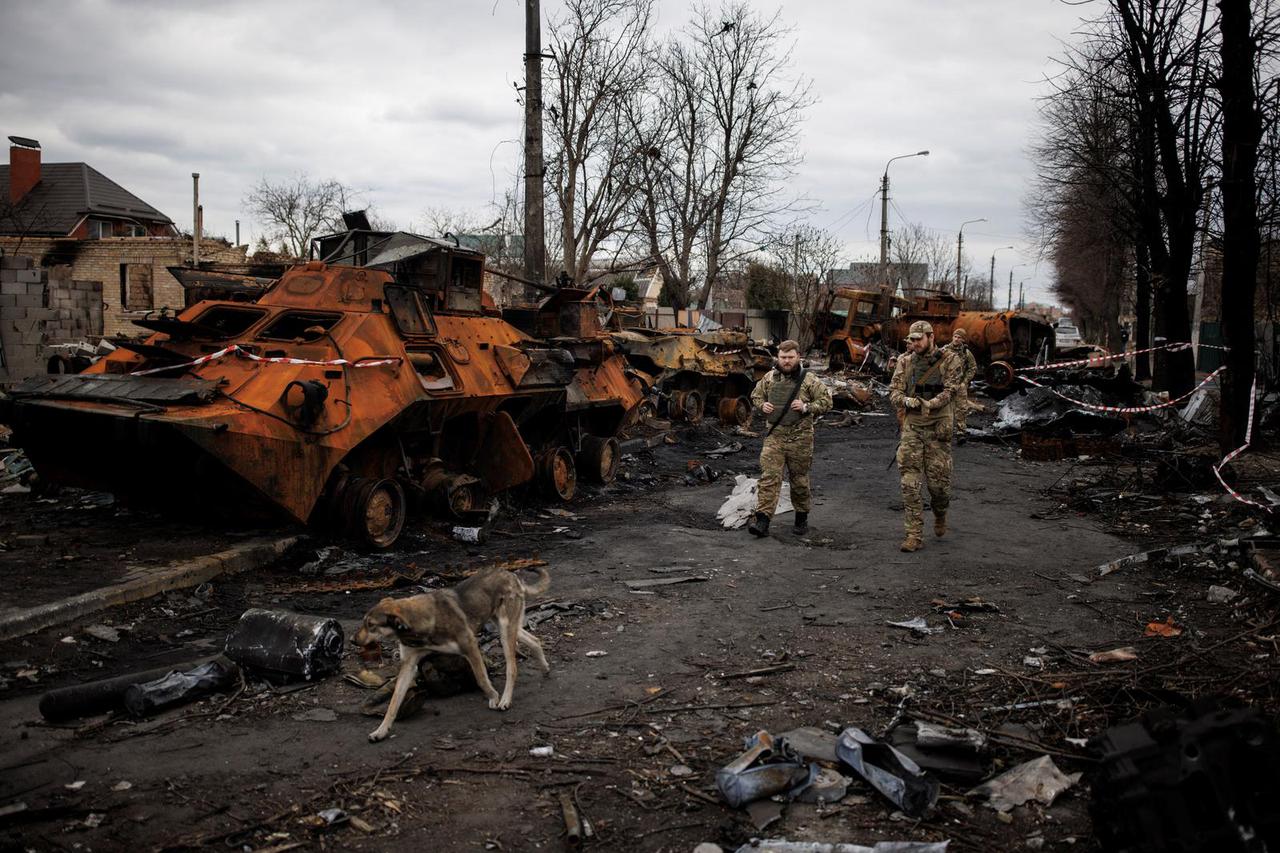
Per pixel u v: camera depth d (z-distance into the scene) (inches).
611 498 474.3
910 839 143.5
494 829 146.4
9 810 145.3
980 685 209.3
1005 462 588.7
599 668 222.4
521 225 943.7
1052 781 158.9
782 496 448.1
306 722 187.2
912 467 352.8
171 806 151.1
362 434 323.3
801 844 135.7
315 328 340.2
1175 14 625.3
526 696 203.9
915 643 241.8
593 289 564.1
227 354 329.7
